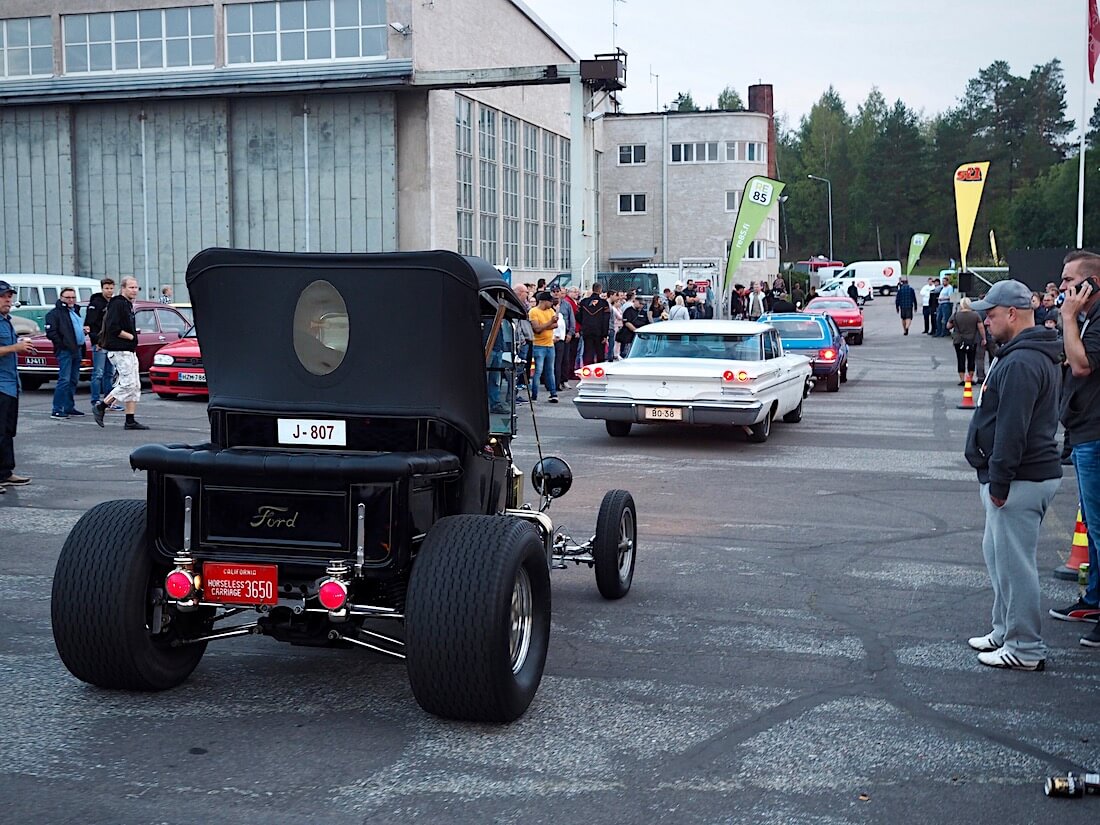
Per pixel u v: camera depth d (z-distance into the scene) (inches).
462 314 206.4
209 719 208.8
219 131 1311.5
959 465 543.5
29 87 1327.5
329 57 1274.6
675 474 508.7
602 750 195.8
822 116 5137.8
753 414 574.2
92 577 209.6
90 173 1353.3
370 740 199.3
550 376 814.5
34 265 1371.8
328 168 1299.2
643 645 258.7
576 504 433.7
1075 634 272.2
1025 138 4436.5
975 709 218.2
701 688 229.3
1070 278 257.3
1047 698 225.1
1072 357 256.2
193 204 1330.0
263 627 212.5
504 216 1549.0
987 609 291.9
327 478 199.3
